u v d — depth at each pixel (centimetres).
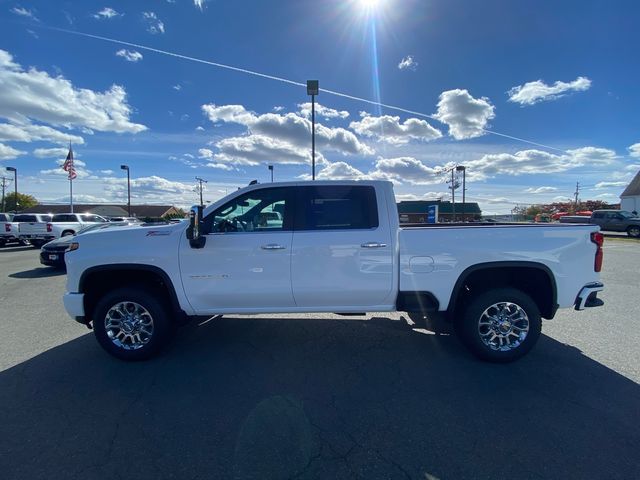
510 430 280
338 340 472
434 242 397
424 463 246
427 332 502
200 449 262
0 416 303
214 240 400
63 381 364
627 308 610
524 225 412
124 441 271
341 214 409
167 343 438
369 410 310
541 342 457
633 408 309
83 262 407
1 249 1878
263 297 406
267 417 301
